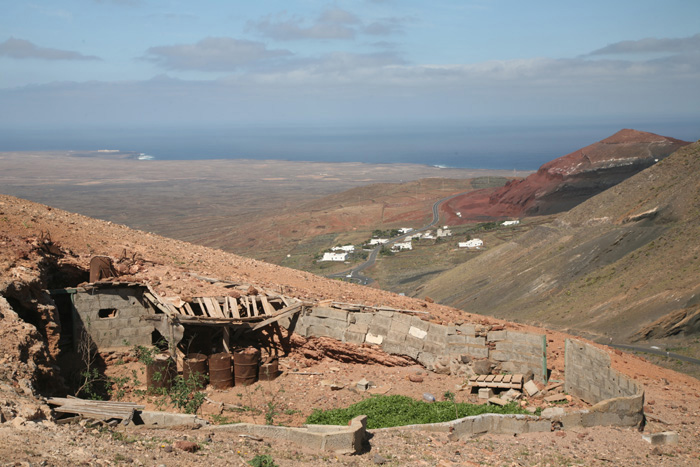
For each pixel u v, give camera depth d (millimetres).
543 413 15852
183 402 18125
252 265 32531
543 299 95125
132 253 26969
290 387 20875
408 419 16688
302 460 12406
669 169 109875
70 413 14008
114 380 20500
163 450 11711
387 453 13422
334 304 23609
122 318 22453
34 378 14789
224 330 22469
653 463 13219
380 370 21922
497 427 15523
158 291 22906
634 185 114125
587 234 110500
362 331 22609
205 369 21062
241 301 23656
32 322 19281
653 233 95562
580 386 18844
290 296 24312
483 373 20656
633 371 22594
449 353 21297
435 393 19750
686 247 82750
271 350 23797
